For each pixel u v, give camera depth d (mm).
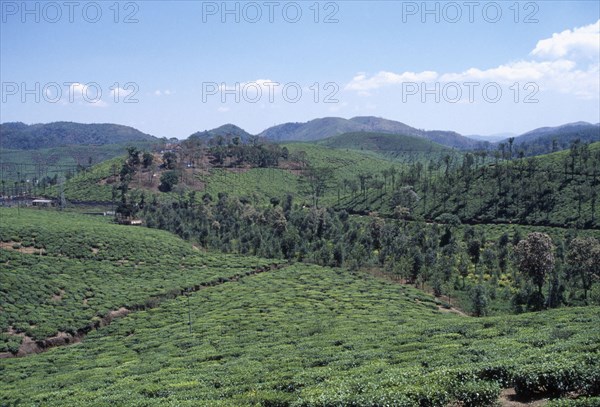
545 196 132500
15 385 44156
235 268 106812
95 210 168625
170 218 147000
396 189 172000
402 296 81875
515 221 128500
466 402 23281
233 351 46219
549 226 121375
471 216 136000
